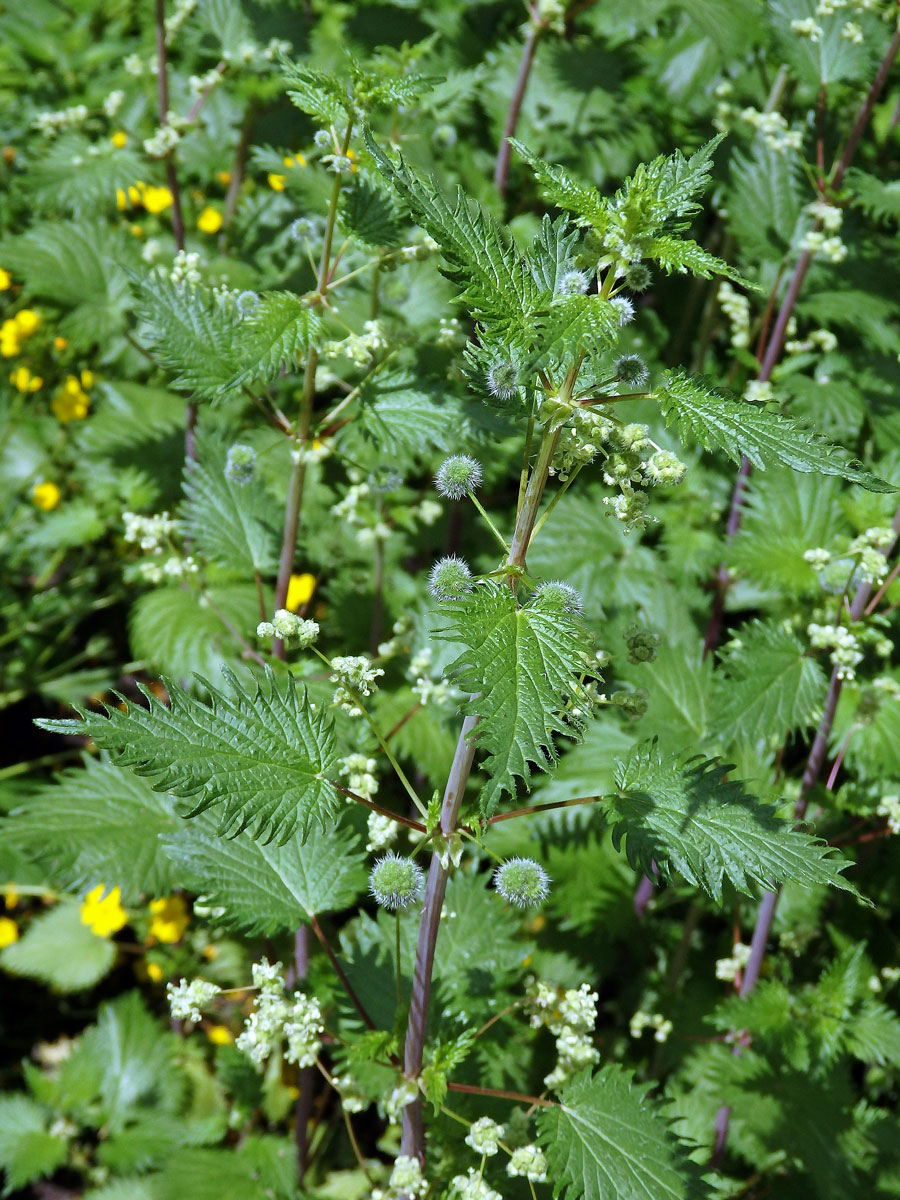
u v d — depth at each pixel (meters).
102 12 1.09
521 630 0.42
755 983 0.61
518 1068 0.60
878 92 0.67
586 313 0.41
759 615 0.75
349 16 0.90
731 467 0.74
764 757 0.64
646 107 0.85
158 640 0.64
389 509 0.68
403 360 0.66
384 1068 0.53
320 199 0.68
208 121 0.87
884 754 0.61
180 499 0.76
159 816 0.56
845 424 0.69
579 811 0.65
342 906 0.51
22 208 0.93
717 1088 0.63
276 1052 0.66
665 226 0.44
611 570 0.71
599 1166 0.47
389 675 0.66
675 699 0.63
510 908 0.57
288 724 0.45
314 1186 0.65
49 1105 0.67
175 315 0.56
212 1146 0.66
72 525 0.85
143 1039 0.69
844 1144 0.59
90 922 0.71
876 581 0.56
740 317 0.70
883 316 0.73
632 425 0.44
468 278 0.42
